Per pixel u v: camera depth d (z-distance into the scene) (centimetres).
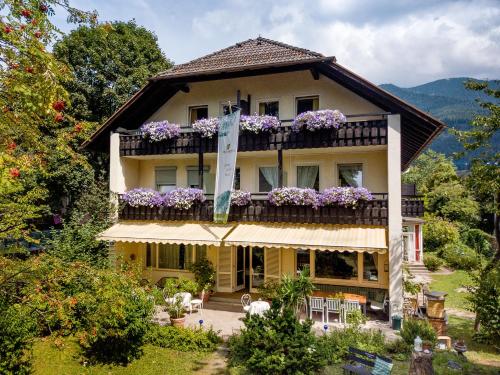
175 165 2402
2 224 1022
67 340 1483
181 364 1338
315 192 1891
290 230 1853
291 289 1570
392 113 1802
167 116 2364
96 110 3359
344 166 2075
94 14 868
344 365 1216
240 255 2300
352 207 1820
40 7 779
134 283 1380
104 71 3284
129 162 2381
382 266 1928
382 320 1769
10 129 829
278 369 1139
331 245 1659
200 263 2180
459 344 1412
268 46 2233
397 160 1752
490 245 3891
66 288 1101
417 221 2981
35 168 978
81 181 3034
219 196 1886
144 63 3562
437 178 4903
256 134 1981
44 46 767
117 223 2225
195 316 1836
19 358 1177
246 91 2191
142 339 1439
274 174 2183
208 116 2273
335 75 1891
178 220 2136
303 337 1231
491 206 1881
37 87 739
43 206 1278
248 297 1955
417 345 1104
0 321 1114
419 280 2770
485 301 1599
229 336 1562
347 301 1686
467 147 1819
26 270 934
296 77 2102
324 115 1834
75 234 2084
